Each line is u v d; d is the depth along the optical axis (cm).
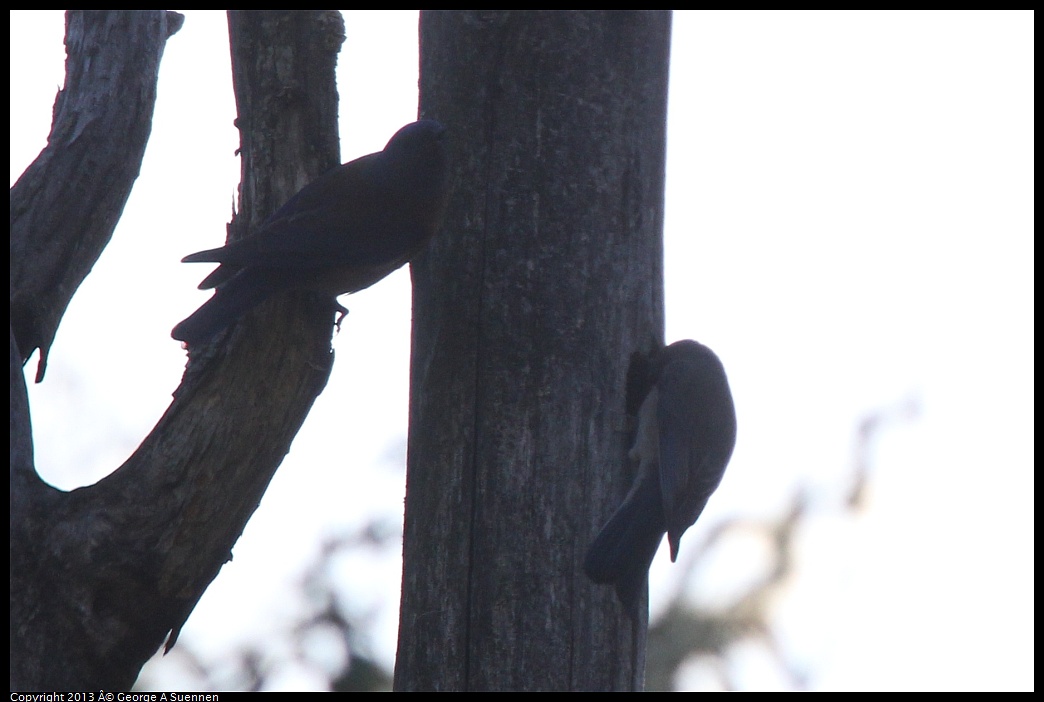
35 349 1005
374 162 1041
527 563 955
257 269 967
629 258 1035
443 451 980
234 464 930
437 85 1055
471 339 995
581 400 994
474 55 1043
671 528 1038
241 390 941
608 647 957
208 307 934
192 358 959
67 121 1059
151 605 909
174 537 909
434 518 970
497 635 941
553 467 975
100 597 899
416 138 1014
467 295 1004
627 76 1053
